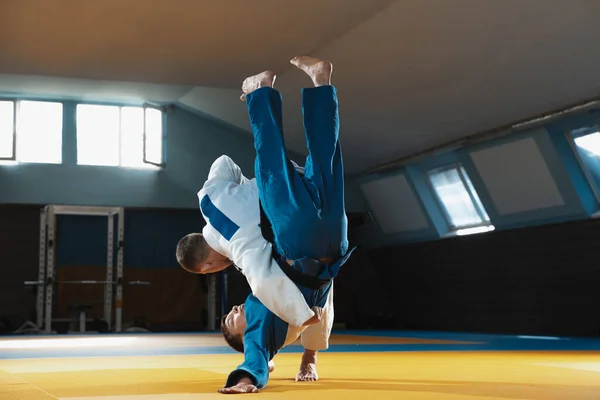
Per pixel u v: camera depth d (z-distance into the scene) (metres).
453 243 14.55
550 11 7.89
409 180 14.39
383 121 12.19
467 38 8.82
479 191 13.08
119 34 9.19
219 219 2.93
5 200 14.33
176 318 16.19
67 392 2.78
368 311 17.59
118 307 13.41
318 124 2.91
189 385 3.09
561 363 4.75
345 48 9.66
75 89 13.97
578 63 8.93
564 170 11.30
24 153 14.47
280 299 2.79
